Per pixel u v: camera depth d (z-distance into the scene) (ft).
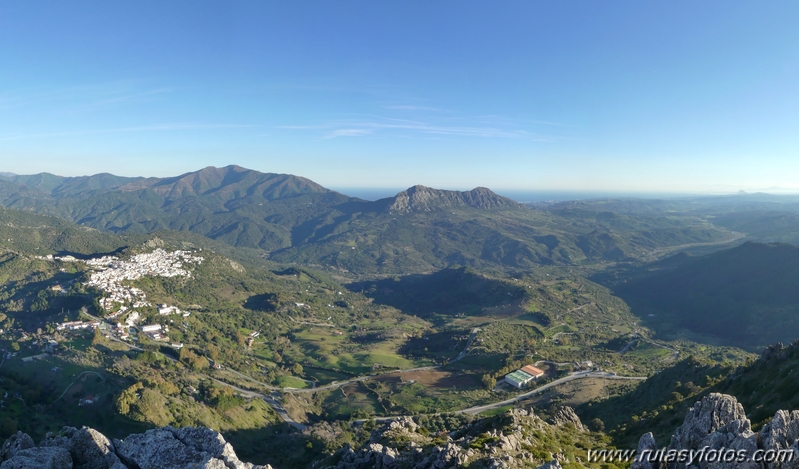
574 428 300.61
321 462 298.76
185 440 127.95
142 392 417.28
